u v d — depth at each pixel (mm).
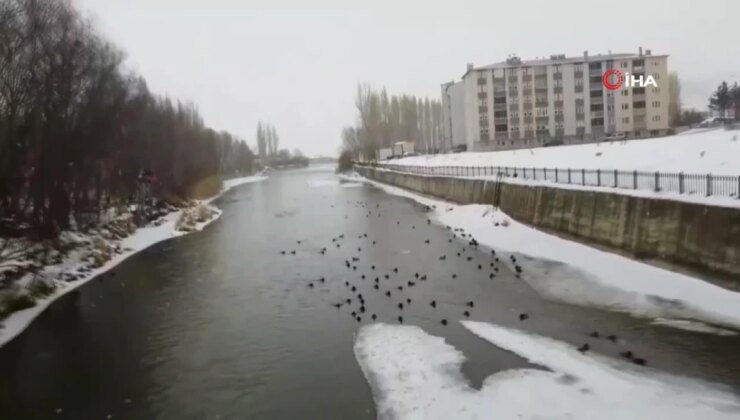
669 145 43531
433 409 15820
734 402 15156
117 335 23250
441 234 44031
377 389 17344
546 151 66250
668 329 20891
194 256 39688
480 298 26141
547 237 38031
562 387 16516
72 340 22797
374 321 23500
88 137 41062
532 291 26969
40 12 35750
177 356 20766
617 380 16719
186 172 79875
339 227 50812
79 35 41031
